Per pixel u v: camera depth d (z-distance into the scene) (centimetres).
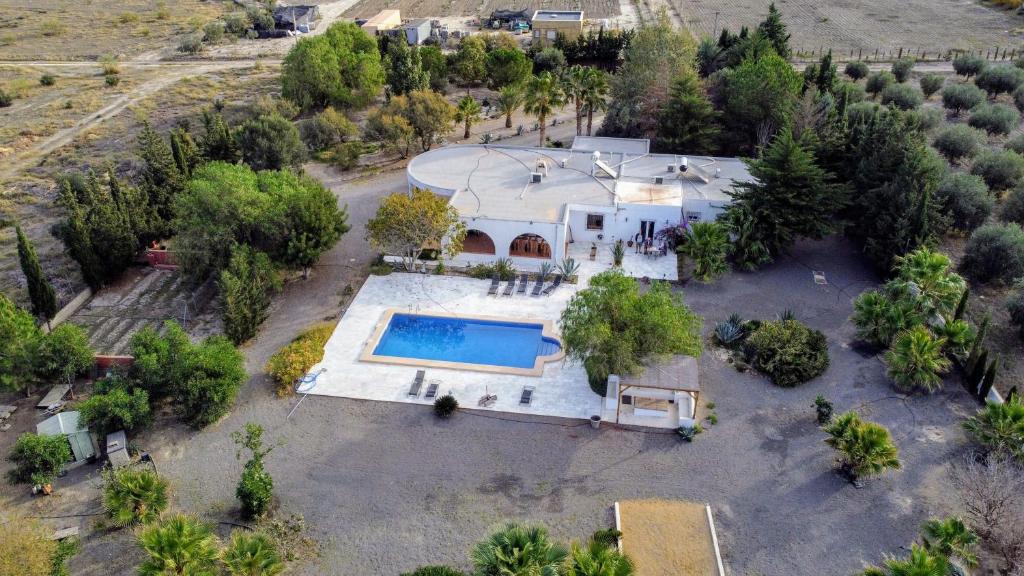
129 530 3172
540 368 4141
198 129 8206
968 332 3931
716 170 5797
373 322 4597
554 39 10894
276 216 4784
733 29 11838
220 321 4719
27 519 3091
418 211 4672
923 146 5184
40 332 4188
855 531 3098
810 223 4978
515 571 2400
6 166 7350
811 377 4006
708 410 3803
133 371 3831
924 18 12238
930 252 4547
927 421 3691
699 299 4772
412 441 3647
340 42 9000
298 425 3766
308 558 3033
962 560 2884
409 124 7050
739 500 3262
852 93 7494
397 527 3170
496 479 3409
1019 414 3275
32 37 12694
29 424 3834
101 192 5500
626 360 3544
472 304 4766
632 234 5412
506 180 5766
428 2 14925
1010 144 6444
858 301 4244
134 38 12744
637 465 3472
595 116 8312
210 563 2786
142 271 5341
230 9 15025
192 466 3512
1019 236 4681
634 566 2914
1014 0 12412
